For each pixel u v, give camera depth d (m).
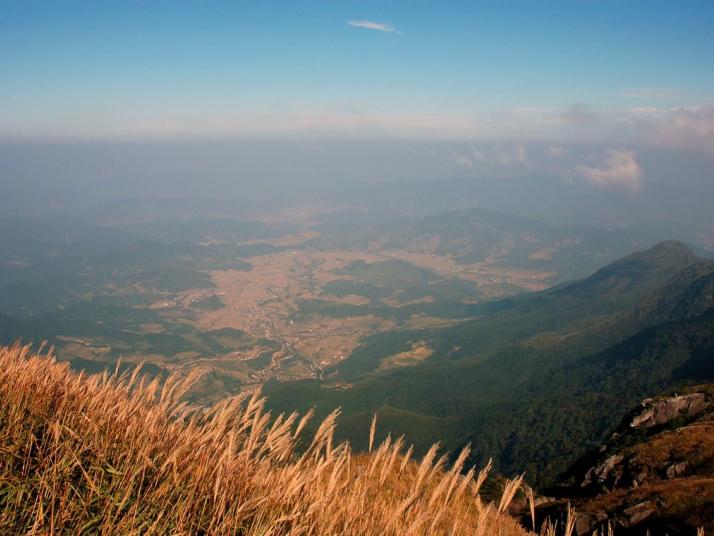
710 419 32.75
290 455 4.27
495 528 4.59
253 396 4.08
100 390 4.65
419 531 3.95
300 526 3.23
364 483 4.43
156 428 4.09
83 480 3.21
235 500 3.42
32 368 4.69
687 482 17.05
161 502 3.17
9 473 3.06
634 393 131.50
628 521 16.25
